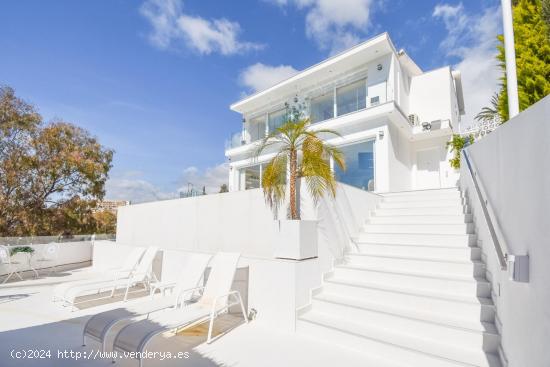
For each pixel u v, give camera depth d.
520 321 2.48
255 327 4.97
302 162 5.85
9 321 5.32
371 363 3.72
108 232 18.34
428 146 13.65
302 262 4.98
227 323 5.18
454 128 14.64
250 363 3.74
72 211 16.41
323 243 5.60
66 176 16.48
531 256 2.19
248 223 6.79
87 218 17.31
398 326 4.16
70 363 3.73
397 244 6.05
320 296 5.17
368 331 4.20
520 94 7.40
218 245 7.39
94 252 10.90
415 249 5.80
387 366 3.64
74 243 11.88
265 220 6.45
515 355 2.65
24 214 14.62
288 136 6.00
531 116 2.27
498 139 3.54
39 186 15.59
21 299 6.87
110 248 10.22
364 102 12.70
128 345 3.48
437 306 4.24
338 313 4.74
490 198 4.18
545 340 1.88
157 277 7.70
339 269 5.70
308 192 5.64
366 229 7.30
